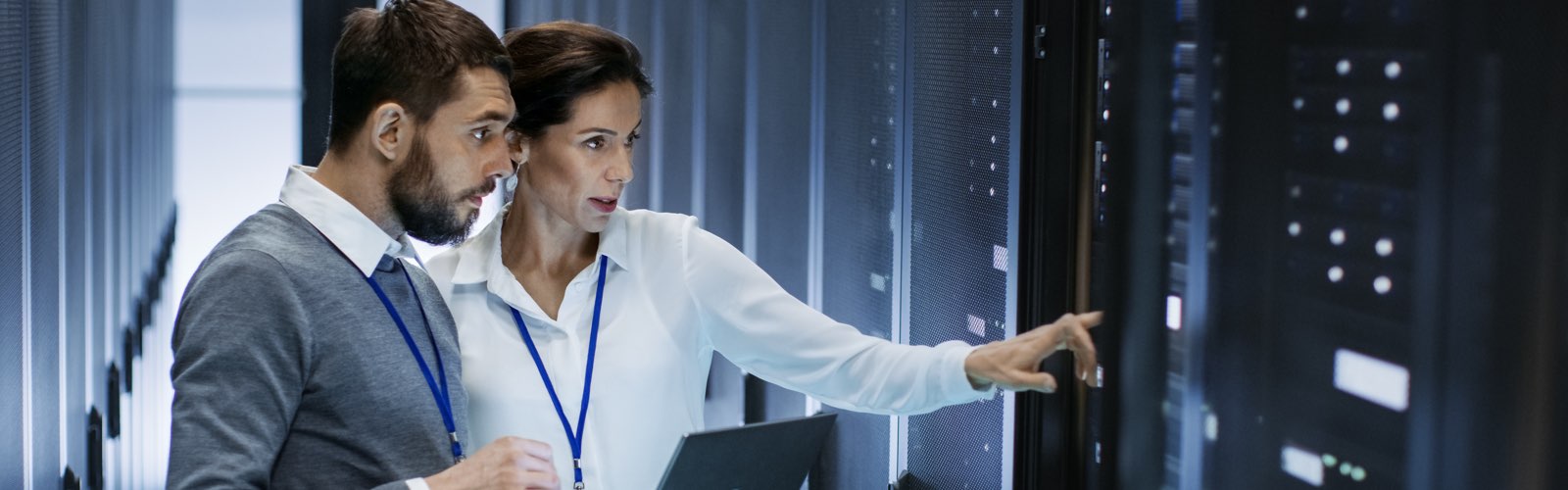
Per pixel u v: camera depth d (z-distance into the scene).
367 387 1.69
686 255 2.15
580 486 2.00
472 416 2.03
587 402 2.03
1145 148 2.11
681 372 2.13
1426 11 1.55
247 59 9.52
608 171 2.00
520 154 2.02
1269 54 1.82
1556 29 1.37
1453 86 1.51
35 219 2.77
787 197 3.51
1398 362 1.63
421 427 1.73
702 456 1.79
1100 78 2.24
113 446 4.17
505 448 1.61
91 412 3.69
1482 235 1.49
